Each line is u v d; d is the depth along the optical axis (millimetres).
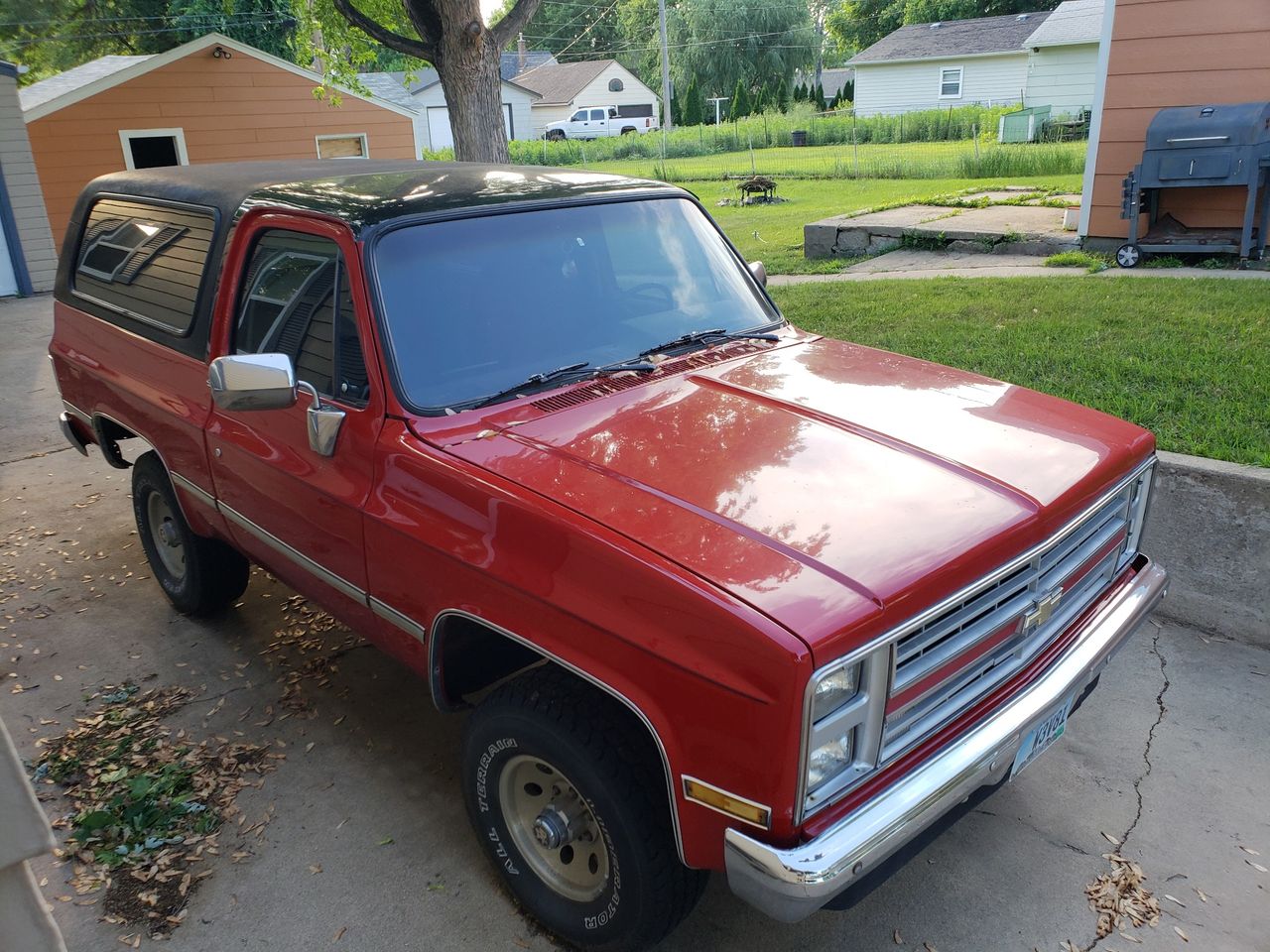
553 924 2857
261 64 21359
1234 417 5219
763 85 64375
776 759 2100
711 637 2164
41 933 1834
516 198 3572
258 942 2932
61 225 19984
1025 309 8086
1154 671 4219
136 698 4234
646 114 62594
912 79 42156
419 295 3199
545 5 80250
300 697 4219
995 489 2654
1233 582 4395
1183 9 9555
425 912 3029
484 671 3166
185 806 3508
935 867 3180
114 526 6188
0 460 7488
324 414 3158
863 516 2471
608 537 2406
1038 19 40906
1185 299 7992
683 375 3371
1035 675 2729
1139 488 3223
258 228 3695
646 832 2473
